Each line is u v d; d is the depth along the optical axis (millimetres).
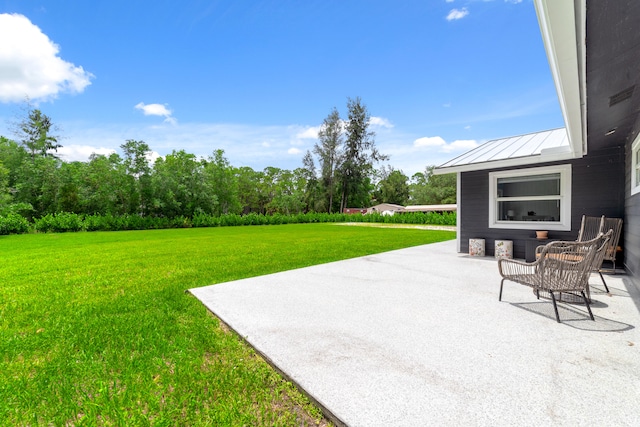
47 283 4961
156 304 3770
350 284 4566
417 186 44938
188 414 1699
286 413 1738
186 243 11328
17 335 2854
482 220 7277
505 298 3768
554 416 1604
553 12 1719
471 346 2443
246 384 2020
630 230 4707
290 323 3012
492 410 1658
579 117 3609
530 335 2641
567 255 3947
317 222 30828
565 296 3807
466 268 5723
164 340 2674
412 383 1930
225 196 31641
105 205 23203
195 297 4023
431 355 2303
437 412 1648
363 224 26344
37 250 9547
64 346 2598
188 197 26141
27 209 19250
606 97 3170
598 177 5734
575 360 2195
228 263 6777
